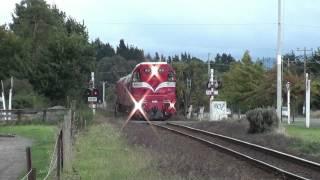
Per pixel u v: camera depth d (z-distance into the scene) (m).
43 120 44.97
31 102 58.97
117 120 50.19
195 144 28.83
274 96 77.75
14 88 60.78
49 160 19.41
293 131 39.03
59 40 66.25
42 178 15.46
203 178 16.45
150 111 52.16
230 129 39.75
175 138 32.31
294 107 78.12
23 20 91.44
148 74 52.12
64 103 64.94
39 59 65.81
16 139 30.00
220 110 54.44
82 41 67.81
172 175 16.48
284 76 79.31
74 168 17.80
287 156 22.22
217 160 21.78
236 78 87.88
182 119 57.09
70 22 86.06
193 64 79.69
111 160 20.12
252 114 35.97
